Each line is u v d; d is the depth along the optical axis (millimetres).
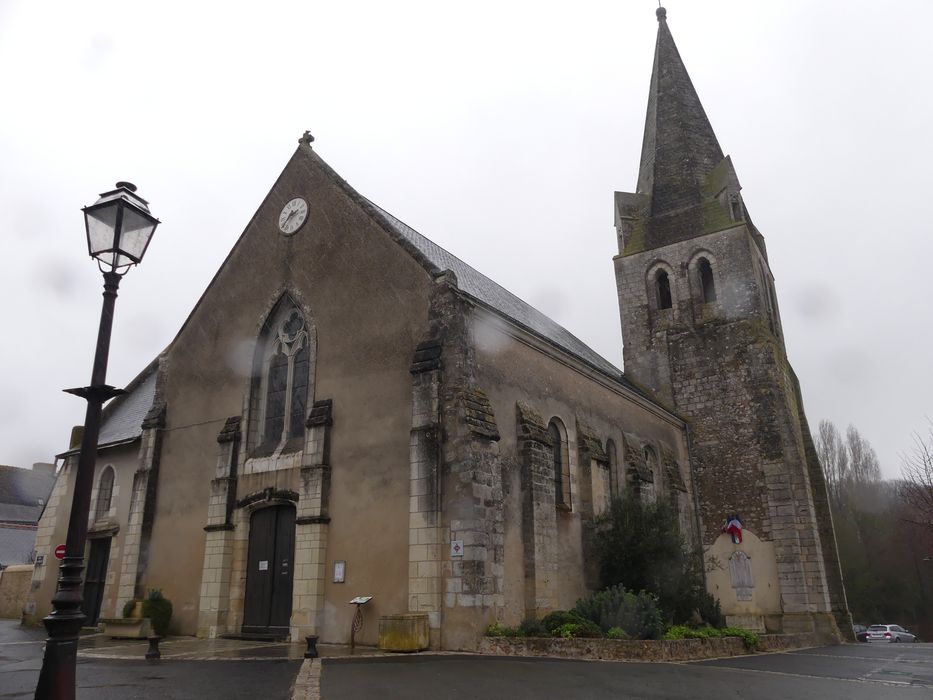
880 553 52594
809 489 26859
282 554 16328
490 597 13414
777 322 32469
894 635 36969
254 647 14078
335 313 17172
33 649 14258
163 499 18859
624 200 33469
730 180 30750
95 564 21516
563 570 16797
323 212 18375
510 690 8867
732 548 25906
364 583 14570
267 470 17062
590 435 19484
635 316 31078
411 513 14117
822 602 24250
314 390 16875
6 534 42250
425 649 13031
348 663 11297
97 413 7199
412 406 14898
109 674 10148
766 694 9219
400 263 16422
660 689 9266
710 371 28469
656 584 17297
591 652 12492
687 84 35562
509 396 16328
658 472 24547
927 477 25859
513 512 15289
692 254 30531
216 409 18750
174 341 20438
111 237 7789
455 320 15062
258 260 19328
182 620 17156
